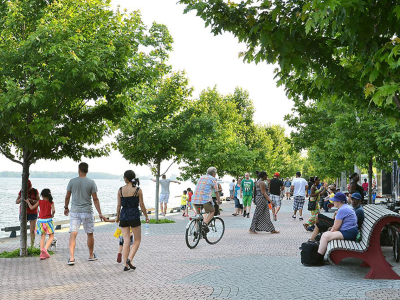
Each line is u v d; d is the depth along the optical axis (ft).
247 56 23.06
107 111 41.75
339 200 32.40
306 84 25.08
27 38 37.78
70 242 34.17
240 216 84.48
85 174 35.47
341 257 29.35
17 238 55.21
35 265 33.65
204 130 73.31
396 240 33.45
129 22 42.78
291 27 21.13
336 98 24.58
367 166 67.41
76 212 34.65
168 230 58.39
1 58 36.83
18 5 38.96
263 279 27.43
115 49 39.29
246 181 80.74
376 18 19.94
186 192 89.81
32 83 36.14
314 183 60.23
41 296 23.90
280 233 53.57
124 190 31.94
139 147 69.46
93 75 35.35
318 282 26.48
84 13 39.17
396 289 24.47
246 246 42.50
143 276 28.99
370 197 67.10
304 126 86.79
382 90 17.15
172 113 73.51
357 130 60.85
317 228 38.19
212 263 33.22
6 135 39.52
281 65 22.33
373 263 27.76
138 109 45.29
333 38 22.56
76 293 24.56
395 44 17.84
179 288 25.34
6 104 34.91
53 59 36.24
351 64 23.63
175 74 72.74
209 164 99.96
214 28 22.88
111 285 26.45
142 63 43.09
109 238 51.24
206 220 43.98
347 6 17.21
